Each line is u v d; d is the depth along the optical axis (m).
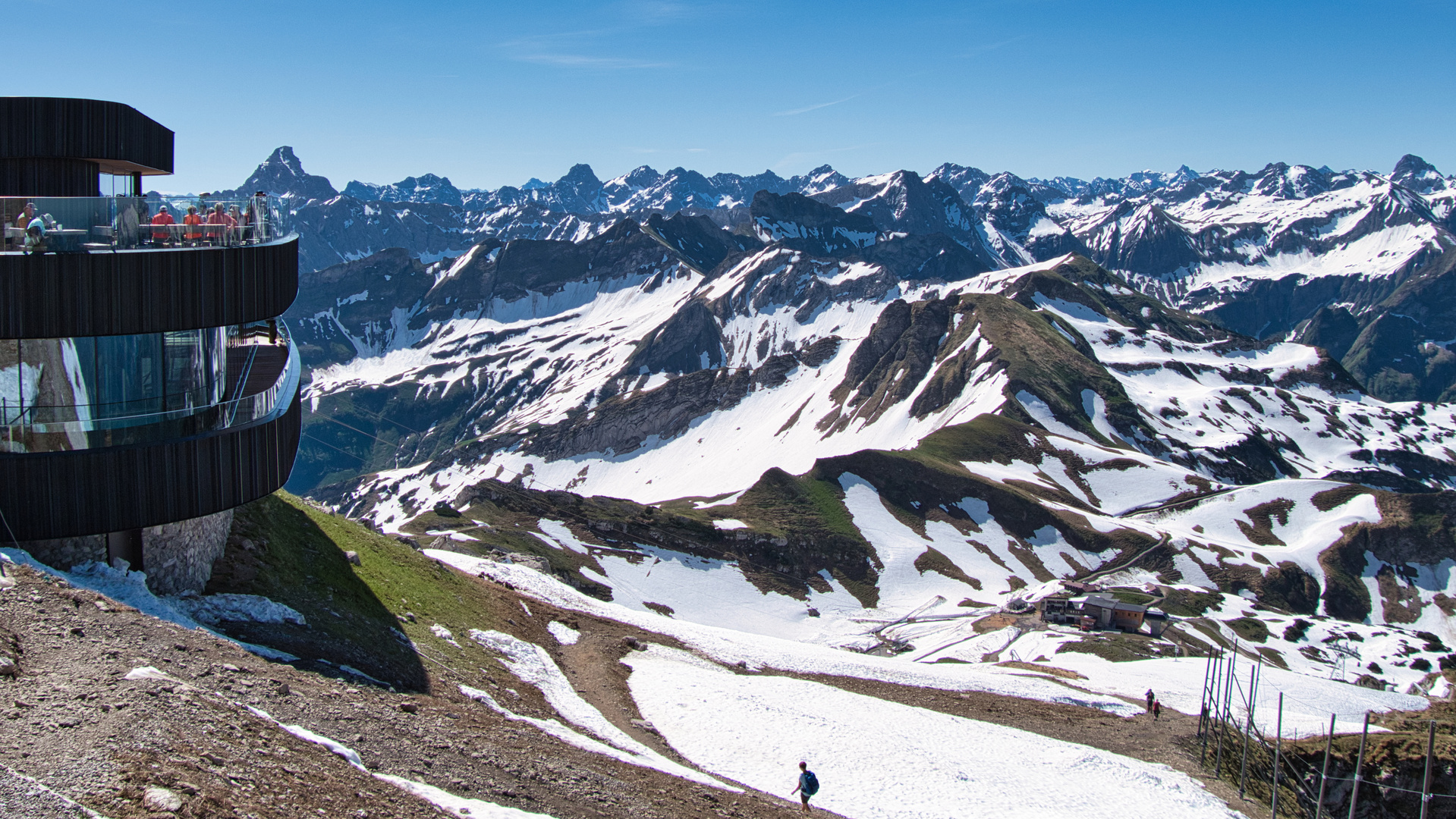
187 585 34.75
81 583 29.14
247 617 34.25
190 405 35.44
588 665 55.97
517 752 29.25
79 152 37.12
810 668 72.00
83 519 30.08
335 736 23.58
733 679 61.22
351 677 31.84
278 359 45.09
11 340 29.56
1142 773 57.34
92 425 30.94
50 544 29.92
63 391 30.81
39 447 30.02
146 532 32.59
